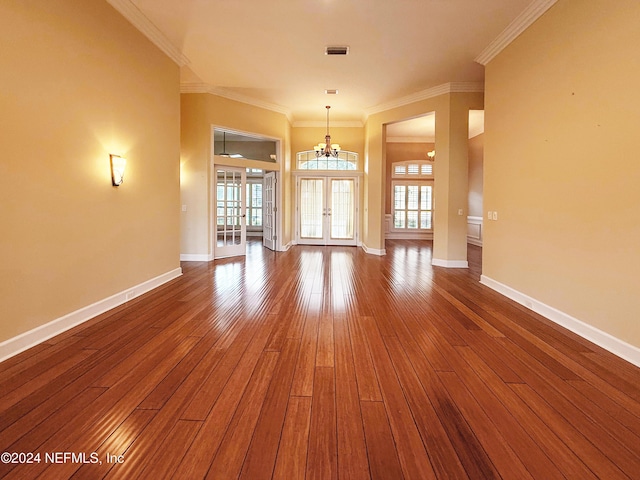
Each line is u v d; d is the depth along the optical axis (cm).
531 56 399
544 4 369
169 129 507
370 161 840
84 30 333
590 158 308
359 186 978
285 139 854
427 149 1204
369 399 215
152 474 153
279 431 183
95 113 351
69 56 315
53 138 299
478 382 236
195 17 426
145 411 199
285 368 254
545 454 168
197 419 193
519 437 180
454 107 657
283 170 864
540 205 383
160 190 487
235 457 164
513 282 443
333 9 409
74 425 186
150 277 470
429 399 215
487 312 391
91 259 352
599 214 298
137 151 427
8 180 260
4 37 254
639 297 261
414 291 487
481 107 657
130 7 396
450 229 675
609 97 287
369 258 784
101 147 361
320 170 971
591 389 228
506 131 457
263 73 606
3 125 254
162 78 484
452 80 636
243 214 812
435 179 694
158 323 346
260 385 230
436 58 537
